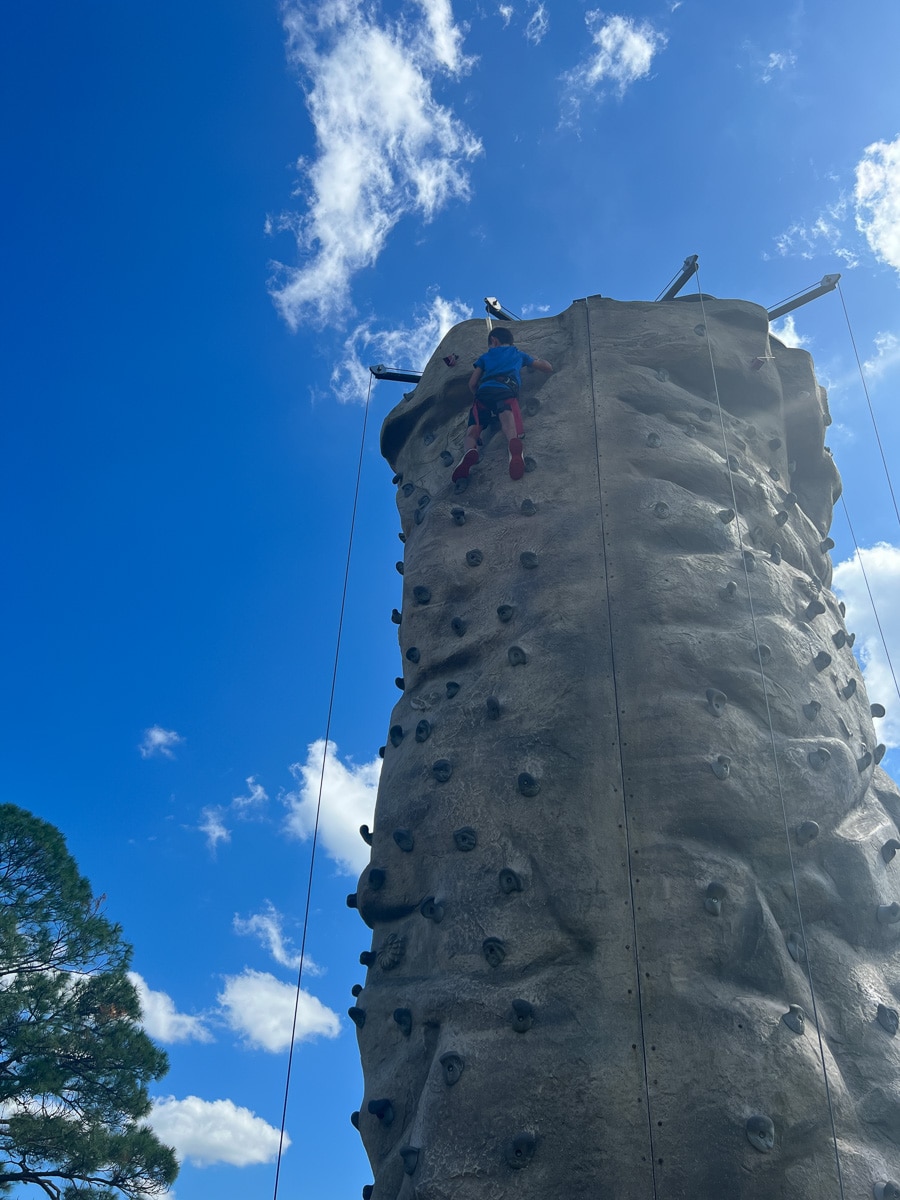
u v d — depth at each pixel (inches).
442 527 394.6
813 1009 272.7
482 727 331.6
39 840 681.6
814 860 302.5
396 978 308.5
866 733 360.8
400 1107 279.6
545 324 438.0
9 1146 581.0
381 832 335.3
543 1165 244.7
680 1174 239.1
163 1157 603.5
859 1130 254.8
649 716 315.3
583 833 296.2
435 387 442.3
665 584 345.4
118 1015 644.7
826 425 460.8
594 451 386.3
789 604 359.6
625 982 269.3
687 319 426.9
